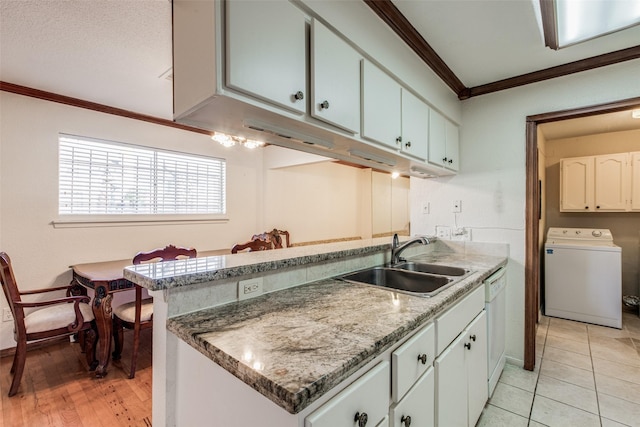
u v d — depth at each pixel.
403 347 0.95
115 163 3.11
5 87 2.47
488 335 1.87
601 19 1.62
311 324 0.94
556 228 3.90
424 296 1.25
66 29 1.81
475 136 2.62
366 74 1.50
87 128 2.91
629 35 1.81
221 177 3.99
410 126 1.90
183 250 2.37
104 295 2.18
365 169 6.08
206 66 0.96
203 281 1.07
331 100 1.29
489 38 1.84
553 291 3.48
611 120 3.32
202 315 1.02
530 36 1.82
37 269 2.65
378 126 1.58
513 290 2.42
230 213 4.02
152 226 3.32
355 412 0.75
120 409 1.83
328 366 0.68
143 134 3.28
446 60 2.10
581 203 3.78
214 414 0.87
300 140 1.41
